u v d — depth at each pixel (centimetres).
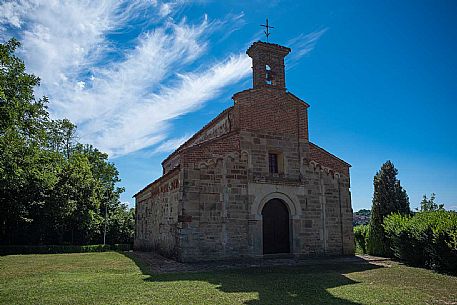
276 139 1967
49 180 3047
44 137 2744
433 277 1296
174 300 891
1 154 2436
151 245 2464
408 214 2081
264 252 1855
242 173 1836
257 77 2011
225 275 1277
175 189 1866
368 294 997
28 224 3378
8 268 1534
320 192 2036
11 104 2403
